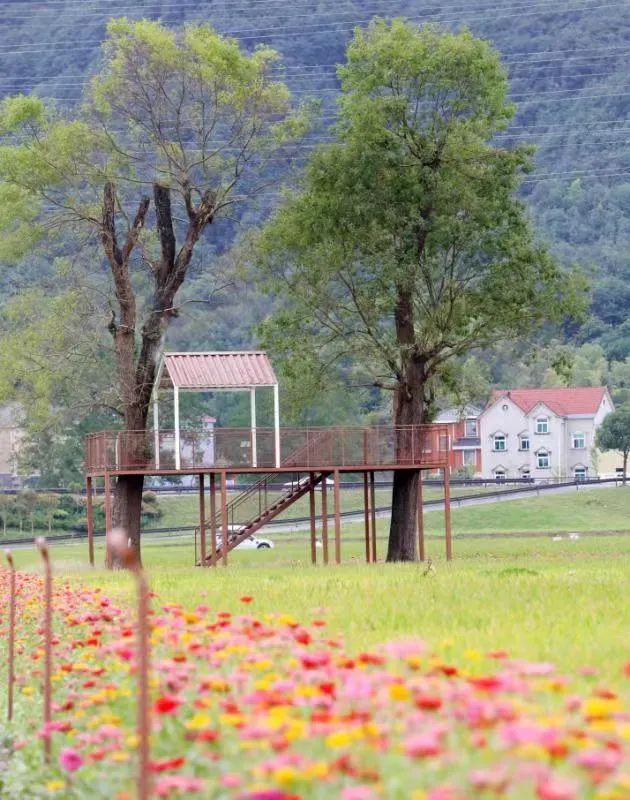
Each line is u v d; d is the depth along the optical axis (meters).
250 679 20.17
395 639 28.81
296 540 146.12
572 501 186.62
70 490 193.00
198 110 93.75
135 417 93.56
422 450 92.00
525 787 13.03
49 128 92.50
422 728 14.98
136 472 88.12
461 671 22.20
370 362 96.88
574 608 36.06
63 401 98.00
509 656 25.70
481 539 132.88
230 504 96.06
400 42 92.50
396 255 91.81
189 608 39.12
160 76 91.69
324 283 94.00
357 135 92.88
